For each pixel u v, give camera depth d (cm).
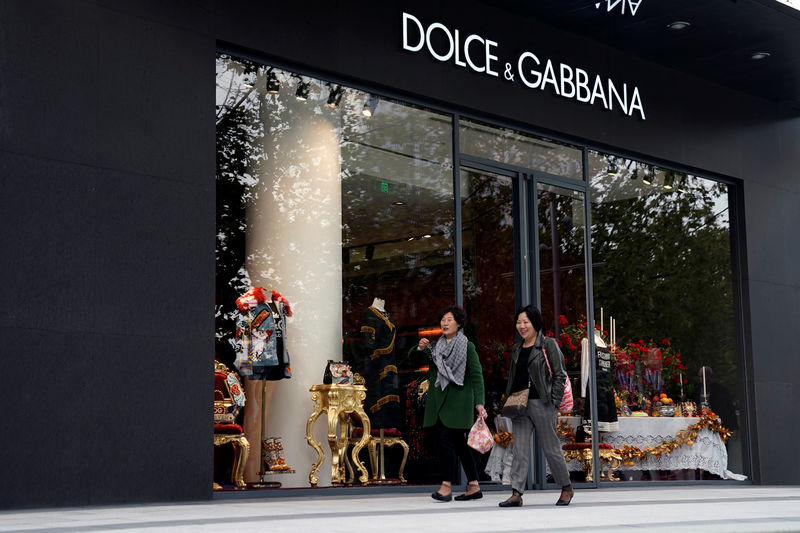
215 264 823
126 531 488
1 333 677
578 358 1087
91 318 720
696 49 1184
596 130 1138
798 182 1384
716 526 533
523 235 1055
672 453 1166
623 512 662
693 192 1263
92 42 747
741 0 1046
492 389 997
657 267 1205
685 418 1184
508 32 1062
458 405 782
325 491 878
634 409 1148
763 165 1338
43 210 707
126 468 726
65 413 700
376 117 962
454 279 993
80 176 728
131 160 757
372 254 950
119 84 758
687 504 773
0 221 686
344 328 928
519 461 741
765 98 1359
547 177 1092
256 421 870
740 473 1238
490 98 1034
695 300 1241
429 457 938
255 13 855
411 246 972
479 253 1017
